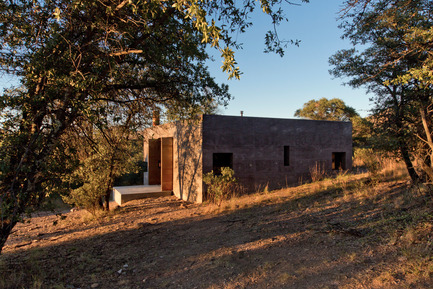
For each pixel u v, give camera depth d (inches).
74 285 183.9
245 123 508.1
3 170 150.8
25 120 187.2
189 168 511.8
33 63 182.2
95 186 406.9
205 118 472.4
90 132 251.9
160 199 546.9
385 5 241.4
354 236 208.5
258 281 162.2
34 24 201.3
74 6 180.4
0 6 188.1
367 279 142.1
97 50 217.9
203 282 172.2
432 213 209.3
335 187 413.7
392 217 228.8
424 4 224.2
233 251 217.8
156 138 690.2
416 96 257.4
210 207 395.9
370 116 330.0
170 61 294.5
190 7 116.6
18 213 171.9
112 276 197.5
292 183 546.6
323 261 174.4
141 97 308.7
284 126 545.0
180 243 256.5
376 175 390.9
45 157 181.2
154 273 196.1
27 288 173.6
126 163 418.0
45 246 279.4
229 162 511.8
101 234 312.3
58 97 203.2
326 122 593.0
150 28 224.7
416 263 145.8
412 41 215.3
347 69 337.7
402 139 271.7
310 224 260.4
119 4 188.9
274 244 221.9
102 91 232.7
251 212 347.9
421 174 311.4
